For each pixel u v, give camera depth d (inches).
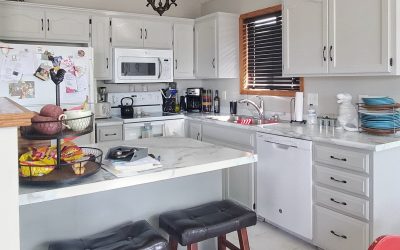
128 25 161.5
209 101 183.8
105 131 149.0
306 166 104.9
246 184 130.4
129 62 160.2
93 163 60.4
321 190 101.0
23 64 125.8
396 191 95.0
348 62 104.0
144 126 159.0
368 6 97.4
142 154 64.2
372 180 88.7
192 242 63.4
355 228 92.9
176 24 174.2
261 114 149.9
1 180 38.4
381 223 91.4
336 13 106.3
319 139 99.7
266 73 154.5
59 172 55.1
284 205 113.9
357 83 115.0
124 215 70.1
